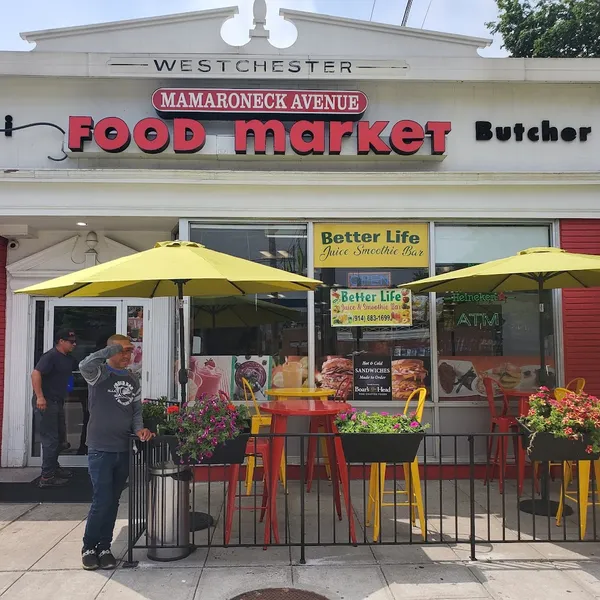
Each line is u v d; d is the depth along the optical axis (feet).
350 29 24.00
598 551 14.94
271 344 22.85
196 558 14.49
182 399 16.14
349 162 23.36
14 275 24.98
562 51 50.01
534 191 23.12
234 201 22.53
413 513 17.90
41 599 12.35
